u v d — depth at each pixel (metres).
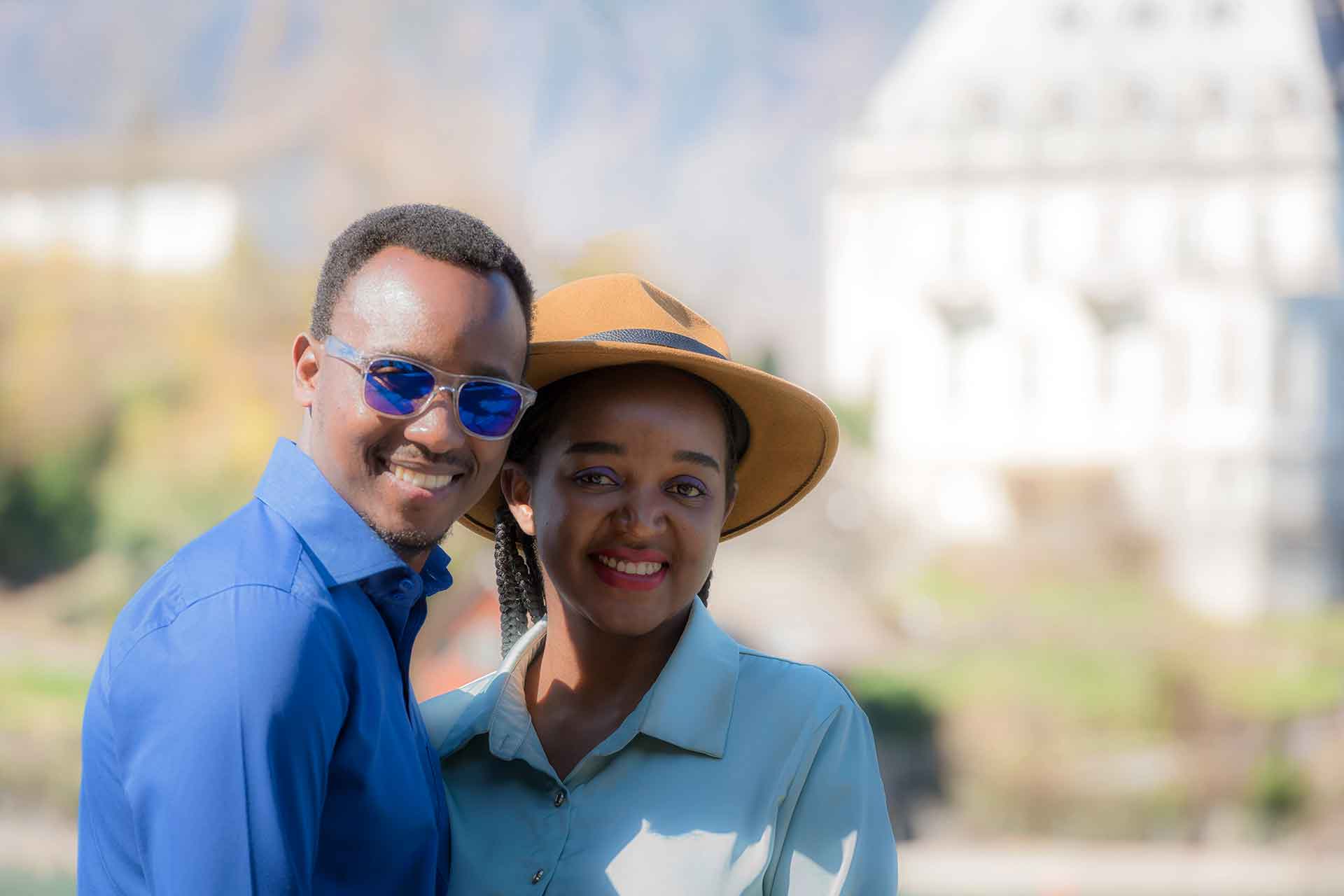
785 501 2.30
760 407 2.10
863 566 37.16
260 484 1.79
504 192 44.16
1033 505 43.53
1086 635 32.22
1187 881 20.19
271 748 1.57
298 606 1.64
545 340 2.09
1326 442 41.75
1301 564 40.16
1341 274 44.50
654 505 1.95
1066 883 19.78
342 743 1.69
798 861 1.90
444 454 1.74
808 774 1.92
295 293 37.09
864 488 41.53
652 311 2.06
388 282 1.73
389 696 1.79
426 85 43.69
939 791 24.38
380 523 1.76
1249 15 47.66
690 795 1.89
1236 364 42.84
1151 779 24.16
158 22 43.03
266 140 41.16
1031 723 25.66
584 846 1.89
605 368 1.97
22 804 18.05
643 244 44.78
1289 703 27.69
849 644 31.11
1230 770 24.33
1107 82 47.53
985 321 46.16
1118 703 26.83
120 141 40.56
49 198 39.91
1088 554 39.25
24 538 31.56
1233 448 42.06
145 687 1.59
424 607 1.86
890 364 46.75
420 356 1.72
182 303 36.25
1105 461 43.47
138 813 1.58
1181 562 40.34
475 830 1.97
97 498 32.44
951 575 37.97
